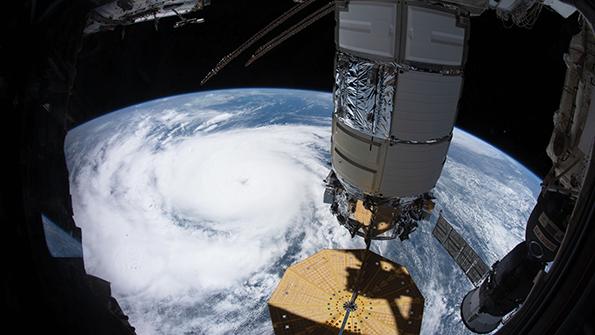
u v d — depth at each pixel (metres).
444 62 4.21
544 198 4.63
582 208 2.54
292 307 7.68
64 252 2.56
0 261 2.11
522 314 2.82
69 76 2.74
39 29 2.37
